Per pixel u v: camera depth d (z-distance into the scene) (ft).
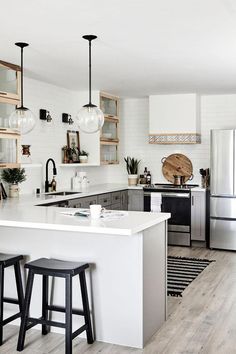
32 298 12.12
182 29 11.54
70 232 11.57
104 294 11.19
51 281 11.85
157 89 21.71
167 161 24.82
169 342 10.98
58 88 21.15
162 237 12.19
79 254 11.48
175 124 23.22
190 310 13.16
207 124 23.94
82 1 9.49
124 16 10.50
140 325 10.75
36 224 10.82
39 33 11.85
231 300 14.03
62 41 12.67
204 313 12.90
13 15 10.37
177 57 14.73
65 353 10.13
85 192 19.93
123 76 18.22
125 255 10.91
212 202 21.62
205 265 18.57
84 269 10.61
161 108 23.50
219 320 12.36
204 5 9.78
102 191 21.01
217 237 21.63
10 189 17.53
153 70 16.97
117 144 24.48
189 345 10.77
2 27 11.29
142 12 10.22
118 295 11.02
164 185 24.36
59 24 11.08
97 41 12.67
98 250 11.23
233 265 18.60
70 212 12.71
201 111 24.00
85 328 10.78
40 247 11.98
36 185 19.49
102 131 22.79
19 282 11.78
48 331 11.82
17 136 16.02
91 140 22.54
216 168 21.38
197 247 22.48
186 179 24.41
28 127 12.85
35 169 19.40
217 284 15.79
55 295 11.83
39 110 19.66
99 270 11.24
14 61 15.24
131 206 24.07
